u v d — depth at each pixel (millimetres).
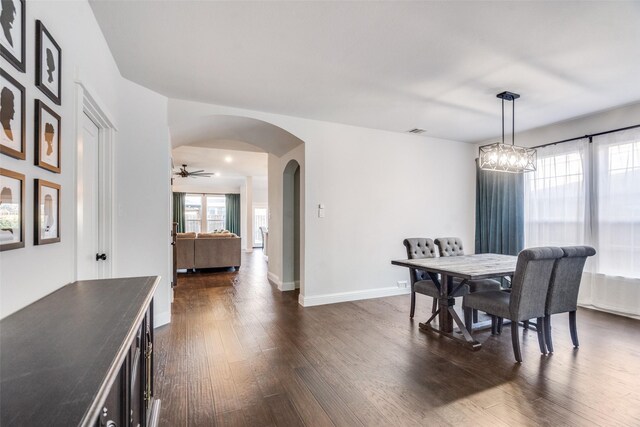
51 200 1386
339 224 4320
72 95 1645
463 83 2975
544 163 4402
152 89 3115
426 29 2125
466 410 1884
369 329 3240
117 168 2713
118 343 886
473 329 3242
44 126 1307
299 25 2092
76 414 575
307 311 3855
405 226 4797
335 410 1886
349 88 3102
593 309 3883
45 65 1317
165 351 2686
